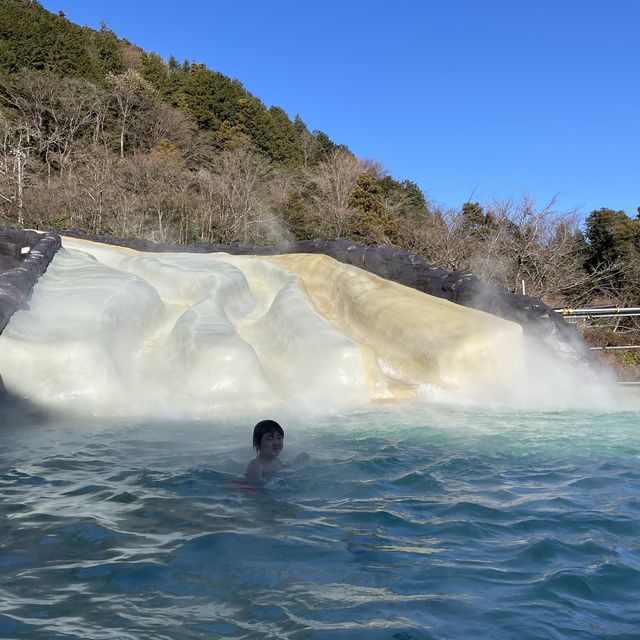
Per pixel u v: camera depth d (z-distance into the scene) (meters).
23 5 54.53
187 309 11.52
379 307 12.31
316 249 15.17
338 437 7.45
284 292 12.60
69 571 3.62
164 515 4.61
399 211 42.81
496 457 6.49
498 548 4.03
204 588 3.42
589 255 29.42
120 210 35.00
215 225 37.47
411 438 7.39
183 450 6.77
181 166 43.62
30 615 3.09
